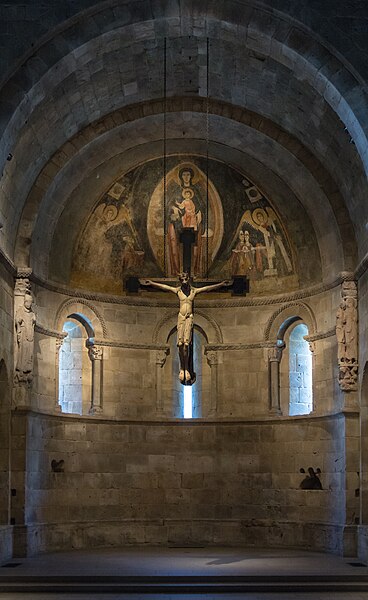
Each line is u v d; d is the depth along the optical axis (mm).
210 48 29234
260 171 35219
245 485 35531
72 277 35281
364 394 31562
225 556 31094
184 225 36375
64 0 26922
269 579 25562
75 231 35125
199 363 37406
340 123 29406
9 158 27844
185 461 35969
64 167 32531
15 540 30672
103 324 35906
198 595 24250
